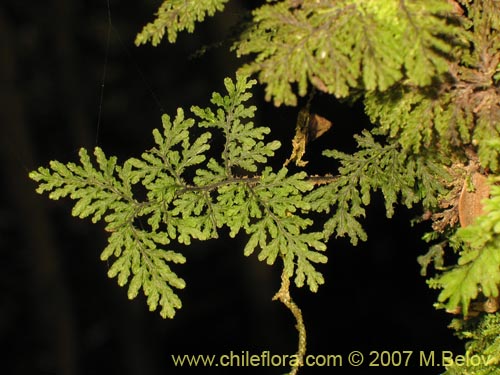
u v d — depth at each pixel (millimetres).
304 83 1045
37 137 6082
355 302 5441
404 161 1443
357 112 1841
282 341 5738
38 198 5754
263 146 1409
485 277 1049
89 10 6387
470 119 1191
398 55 1011
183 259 1362
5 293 5855
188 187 1410
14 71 5602
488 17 1193
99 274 6043
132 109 6492
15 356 5809
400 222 5023
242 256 6023
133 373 5949
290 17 1076
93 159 6016
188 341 6160
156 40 1184
